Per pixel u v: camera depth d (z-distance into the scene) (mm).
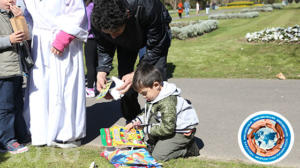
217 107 4883
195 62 8797
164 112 2920
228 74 7281
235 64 8242
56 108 3297
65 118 3352
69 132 3363
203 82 6664
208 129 3949
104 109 5035
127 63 3828
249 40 10547
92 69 5746
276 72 7156
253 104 4945
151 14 2914
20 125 3623
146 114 3156
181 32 13359
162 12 3088
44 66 3287
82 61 3447
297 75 6762
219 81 6688
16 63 3127
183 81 6840
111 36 3074
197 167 2891
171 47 11547
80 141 3551
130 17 2828
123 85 3117
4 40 2996
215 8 52062
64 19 3211
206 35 14312
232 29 15633
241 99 5262
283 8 38031
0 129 3264
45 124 3377
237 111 4633
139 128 3266
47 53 3254
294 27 10008
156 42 3127
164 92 2961
